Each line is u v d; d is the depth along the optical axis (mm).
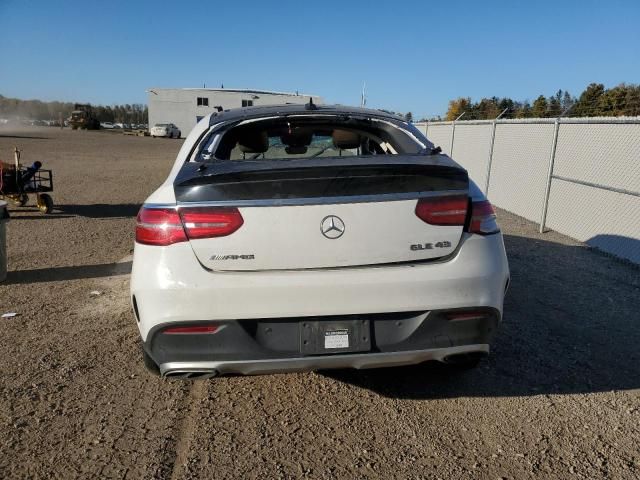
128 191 13180
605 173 7102
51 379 3432
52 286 5406
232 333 2564
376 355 2621
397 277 2588
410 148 3539
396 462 2635
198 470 2570
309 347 2602
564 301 4938
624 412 3080
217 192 2559
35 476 2508
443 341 2684
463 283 2656
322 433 2877
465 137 12688
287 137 4117
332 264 2586
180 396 3252
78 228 8508
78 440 2789
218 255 2551
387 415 3049
